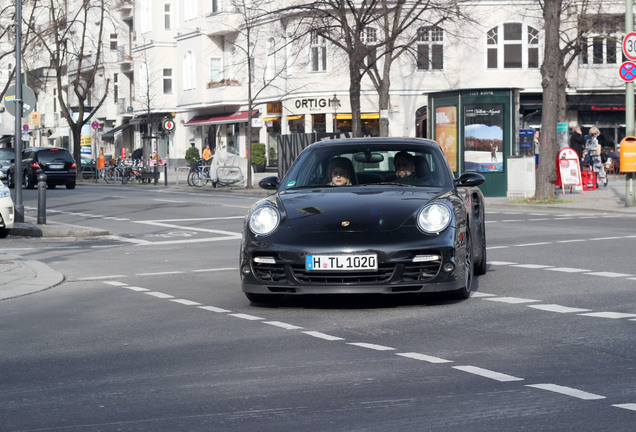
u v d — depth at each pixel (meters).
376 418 6.23
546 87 32.31
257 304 11.91
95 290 13.85
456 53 63.28
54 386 7.53
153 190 51.53
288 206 11.43
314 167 12.58
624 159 29.09
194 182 55.03
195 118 80.00
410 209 11.09
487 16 62.16
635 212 27.92
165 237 23.17
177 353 8.80
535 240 19.55
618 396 6.70
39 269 15.94
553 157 32.38
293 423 6.15
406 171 12.40
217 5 74.69
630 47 28.91
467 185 12.49
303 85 64.62
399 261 10.60
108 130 96.75
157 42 85.12
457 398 6.73
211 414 6.45
